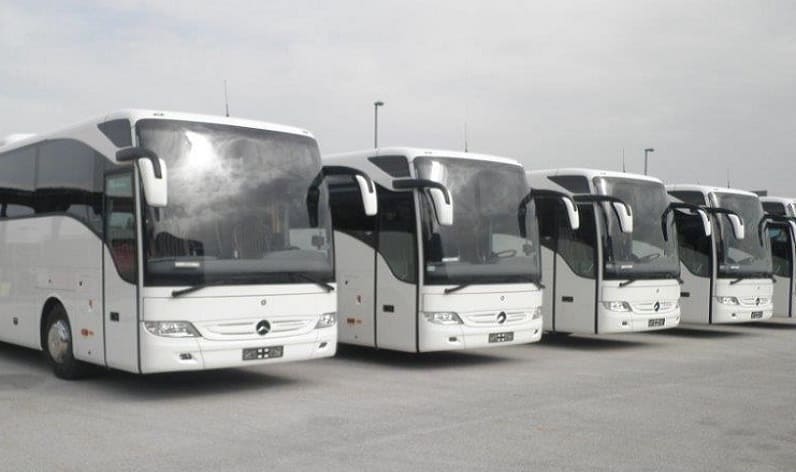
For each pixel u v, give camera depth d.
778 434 8.51
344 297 14.21
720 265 18.67
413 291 13.04
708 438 8.32
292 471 7.12
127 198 10.15
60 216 11.71
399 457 7.55
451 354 15.17
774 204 24.05
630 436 8.38
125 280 10.09
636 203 16.69
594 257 16.02
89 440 8.23
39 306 12.28
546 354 15.30
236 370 12.88
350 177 14.31
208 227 10.17
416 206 13.08
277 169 10.89
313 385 11.52
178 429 8.70
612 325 15.91
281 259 10.66
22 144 13.21
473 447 7.92
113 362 10.36
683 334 19.41
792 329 20.86
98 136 10.88
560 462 7.40
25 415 9.42
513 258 13.85
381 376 12.42
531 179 17.20
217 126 10.55
